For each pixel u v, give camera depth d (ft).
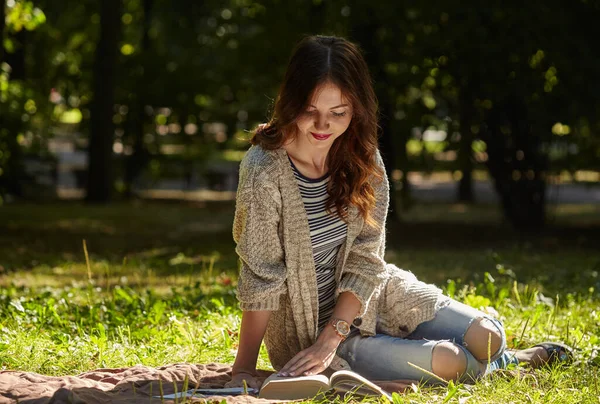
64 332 18.38
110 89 65.21
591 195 85.05
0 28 43.83
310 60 12.31
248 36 55.98
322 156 12.87
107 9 63.98
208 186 82.58
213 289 23.95
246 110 65.51
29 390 12.47
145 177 79.41
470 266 32.37
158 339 17.21
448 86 44.37
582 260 34.60
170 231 51.85
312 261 13.07
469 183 79.77
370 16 42.50
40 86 73.05
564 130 45.03
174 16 64.28
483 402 12.63
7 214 56.70
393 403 12.31
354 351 13.76
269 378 12.51
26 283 30.07
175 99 70.08
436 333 13.82
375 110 12.85
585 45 39.93
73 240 46.32
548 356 15.19
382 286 13.70
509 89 40.83
